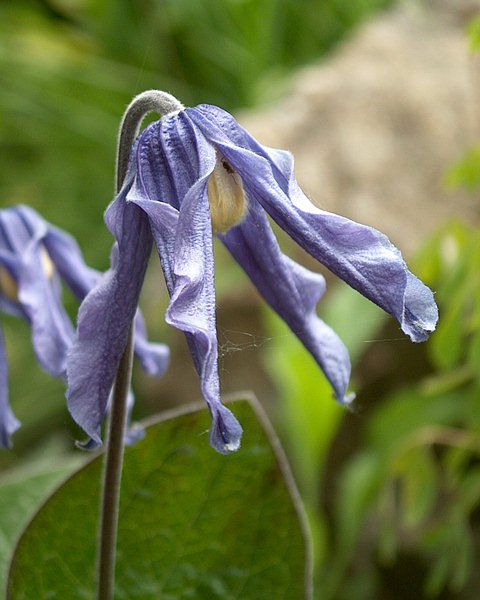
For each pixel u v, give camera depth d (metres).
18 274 0.34
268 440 0.32
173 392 0.60
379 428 0.46
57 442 0.61
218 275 0.58
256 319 0.57
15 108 0.82
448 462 0.44
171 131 0.26
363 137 0.60
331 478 0.54
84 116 0.82
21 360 0.67
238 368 0.57
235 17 0.84
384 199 0.58
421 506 0.43
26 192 0.80
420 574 0.51
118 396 0.28
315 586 0.49
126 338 0.26
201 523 0.32
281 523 0.32
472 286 0.39
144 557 0.32
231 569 0.32
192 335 0.25
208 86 0.85
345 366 0.27
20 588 0.32
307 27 0.86
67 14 0.91
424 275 0.40
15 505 0.36
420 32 0.67
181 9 0.84
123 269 0.26
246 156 0.26
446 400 0.46
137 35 0.86
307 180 0.59
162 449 0.32
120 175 0.27
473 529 0.50
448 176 0.40
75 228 0.77
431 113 0.61
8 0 0.94
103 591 0.29
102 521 0.28
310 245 0.25
